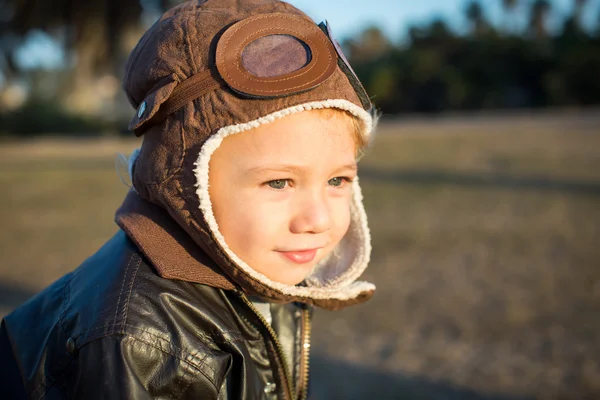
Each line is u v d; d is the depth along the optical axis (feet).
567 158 29.86
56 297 3.13
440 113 84.94
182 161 2.91
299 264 2.98
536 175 25.21
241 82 2.80
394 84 85.30
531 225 16.67
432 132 46.09
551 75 84.48
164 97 2.85
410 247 14.76
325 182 2.99
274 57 2.88
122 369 2.62
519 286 11.68
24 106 71.67
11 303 11.09
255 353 3.34
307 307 3.94
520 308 10.51
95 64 76.38
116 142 55.01
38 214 20.66
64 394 2.76
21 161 37.83
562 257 13.52
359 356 8.89
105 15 71.77
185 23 3.02
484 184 23.54
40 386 2.82
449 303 10.87
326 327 10.07
